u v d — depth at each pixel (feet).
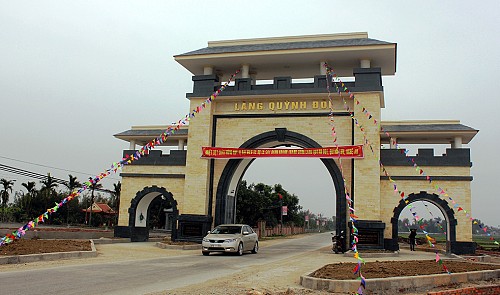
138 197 92.63
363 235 76.95
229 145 88.02
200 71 95.61
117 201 209.87
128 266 46.50
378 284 34.47
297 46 85.20
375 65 87.97
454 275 39.63
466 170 79.05
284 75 97.40
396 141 89.25
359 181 78.79
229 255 66.64
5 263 43.62
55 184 200.03
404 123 87.86
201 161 87.30
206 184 86.17
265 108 87.71
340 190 80.48
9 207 189.67
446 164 79.77
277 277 41.32
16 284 31.89
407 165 80.74
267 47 87.20
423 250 91.76
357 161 79.56
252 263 55.11
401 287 35.58
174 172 91.76
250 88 87.20
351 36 87.35
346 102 83.71
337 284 33.86
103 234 99.96
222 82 99.55
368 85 81.61
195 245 79.30
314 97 85.20
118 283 34.22
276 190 236.02
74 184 198.08
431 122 86.99
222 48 91.30
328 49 81.82
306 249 94.84
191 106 89.56
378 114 80.23
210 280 38.01
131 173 93.61
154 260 54.70
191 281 37.01
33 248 53.42
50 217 188.24
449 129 83.35
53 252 51.31
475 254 75.72
